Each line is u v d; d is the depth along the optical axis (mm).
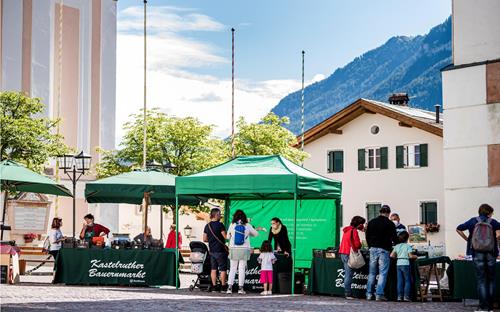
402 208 54844
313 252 23594
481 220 18562
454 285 20297
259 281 24328
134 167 48688
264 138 54438
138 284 25562
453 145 25344
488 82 24750
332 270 23047
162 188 26812
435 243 53062
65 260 25750
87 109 58969
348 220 57094
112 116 60438
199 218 53688
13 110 46500
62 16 57812
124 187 26609
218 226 23766
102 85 60031
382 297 21656
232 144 50531
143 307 17516
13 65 55188
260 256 23469
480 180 24766
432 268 24172
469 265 20141
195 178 24391
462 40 25438
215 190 24031
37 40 56312
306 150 58906
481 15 25094
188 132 47969
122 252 25688
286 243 24109
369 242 21953
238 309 17531
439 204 53312
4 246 25547
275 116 55594
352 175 57031
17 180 26438
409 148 54719
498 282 20141
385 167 55656
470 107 25062
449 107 25484
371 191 56219
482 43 25062
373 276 21906
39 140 46375
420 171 54156
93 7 59781
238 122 54938
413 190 54375
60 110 57500
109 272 25594
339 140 57625
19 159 45531
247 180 23625
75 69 58562
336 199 26078
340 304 19859
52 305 17500
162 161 47938
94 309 16734
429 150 53781
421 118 54906
